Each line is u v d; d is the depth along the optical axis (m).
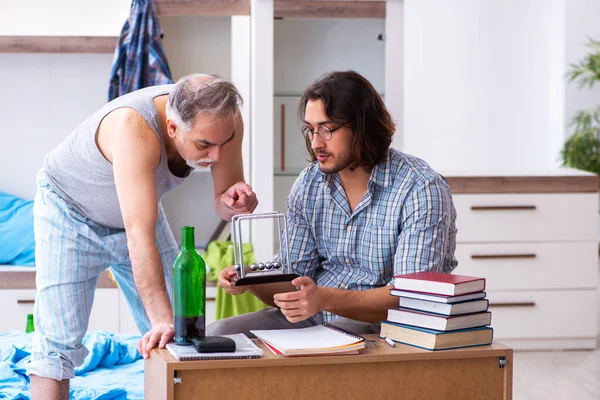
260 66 4.20
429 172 2.34
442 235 2.29
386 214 2.35
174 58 4.61
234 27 4.40
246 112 4.43
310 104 2.27
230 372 1.79
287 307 2.01
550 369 3.98
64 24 4.55
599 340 4.53
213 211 4.68
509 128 4.69
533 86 4.68
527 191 4.29
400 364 1.88
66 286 2.42
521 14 4.64
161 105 2.25
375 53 4.37
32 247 4.38
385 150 2.34
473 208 4.27
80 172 2.38
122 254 2.54
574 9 6.79
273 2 4.20
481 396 1.93
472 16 4.58
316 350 1.82
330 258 2.46
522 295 4.33
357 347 1.85
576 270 4.34
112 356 3.13
